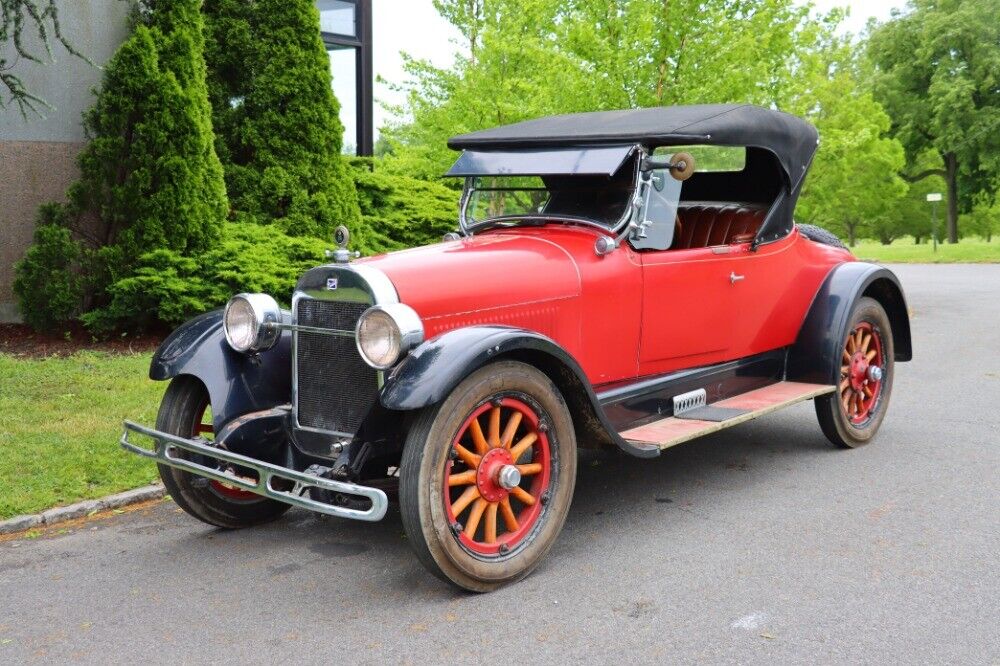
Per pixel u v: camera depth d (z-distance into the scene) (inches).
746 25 416.8
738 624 135.8
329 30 514.6
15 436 228.8
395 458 165.3
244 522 182.9
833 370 222.5
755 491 201.5
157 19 364.8
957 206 1620.3
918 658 124.6
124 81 352.8
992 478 208.2
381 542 175.8
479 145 204.7
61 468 206.5
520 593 149.0
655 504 193.8
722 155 218.7
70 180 394.3
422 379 137.6
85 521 187.3
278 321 172.1
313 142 412.5
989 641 129.3
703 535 174.1
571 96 406.6
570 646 130.0
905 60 1492.4
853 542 168.9
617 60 399.5
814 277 229.0
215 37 405.1
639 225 182.7
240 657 128.3
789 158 210.7
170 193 354.9
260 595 150.2
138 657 128.9
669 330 191.8
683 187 247.6
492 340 144.0
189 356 170.6
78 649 131.5
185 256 362.9
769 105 426.9
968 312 538.3
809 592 146.9
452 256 165.6
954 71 1419.8
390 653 128.8
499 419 151.5
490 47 458.6
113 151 356.5
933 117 1449.3
